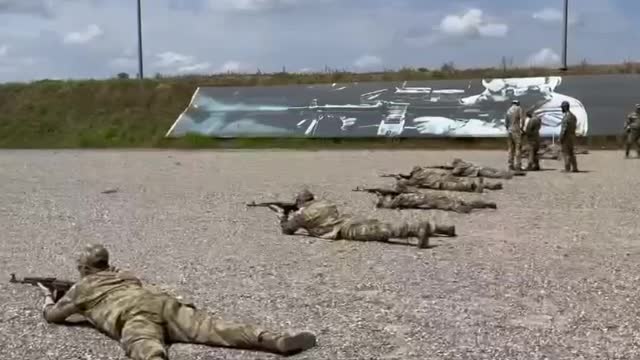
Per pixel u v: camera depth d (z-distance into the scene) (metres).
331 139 41.25
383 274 9.17
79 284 6.71
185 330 6.27
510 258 10.14
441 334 6.73
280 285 8.64
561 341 6.51
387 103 42.59
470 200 16.36
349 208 15.19
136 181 21.77
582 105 39.78
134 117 46.53
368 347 6.36
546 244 11.20
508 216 14.18
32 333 6.79
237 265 9.77
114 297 6.47
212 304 7.77
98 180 22.17
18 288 8.55
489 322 7.09
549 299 7.95
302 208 12.07
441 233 11.72
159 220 13.98
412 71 48.03
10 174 24.52
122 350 6.29
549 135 38.47
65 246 11.33
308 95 44.31
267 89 45.38
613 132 38.06
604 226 12.95
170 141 43.06
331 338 6.62
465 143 39.47
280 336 6.18
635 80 41.09
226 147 41.22
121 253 10.70
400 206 15.09
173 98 47.81
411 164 27.66
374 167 26.36
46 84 51.44
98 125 46.25
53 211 15.36
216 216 14.42
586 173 23.55
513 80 42.38
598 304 7.75
